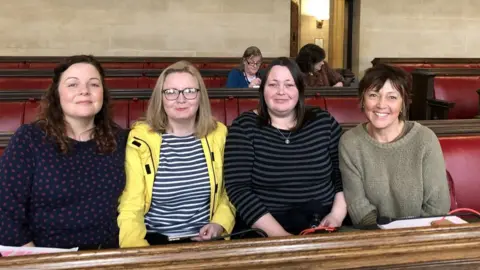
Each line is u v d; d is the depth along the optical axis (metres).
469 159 2.28
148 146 1.97
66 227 1.80
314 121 2.11
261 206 1.97
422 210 1.97
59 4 7.63
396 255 1.17
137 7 7.85
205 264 1.11
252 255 1.13
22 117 3.31
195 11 8.00
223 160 2.08
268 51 8.28
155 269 1.10
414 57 8.74
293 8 10.12
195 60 7.34
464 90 4.97
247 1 8.11
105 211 1.84
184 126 2.04
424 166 1.93
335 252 1.15
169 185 1.99
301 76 2.06
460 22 8.77
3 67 6.29
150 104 2.05
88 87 1.84
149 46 7.98
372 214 1.98
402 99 1.94
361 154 2.01
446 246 1.18
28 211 1.80
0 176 1.74
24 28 7.61
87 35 7.79
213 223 2.02
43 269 1.08
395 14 8.59
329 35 10.27
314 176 2.07
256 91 3.83
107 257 1.11
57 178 1.76
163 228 2.01
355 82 6.73
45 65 6.46
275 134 2.06
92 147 1.86
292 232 2.01
